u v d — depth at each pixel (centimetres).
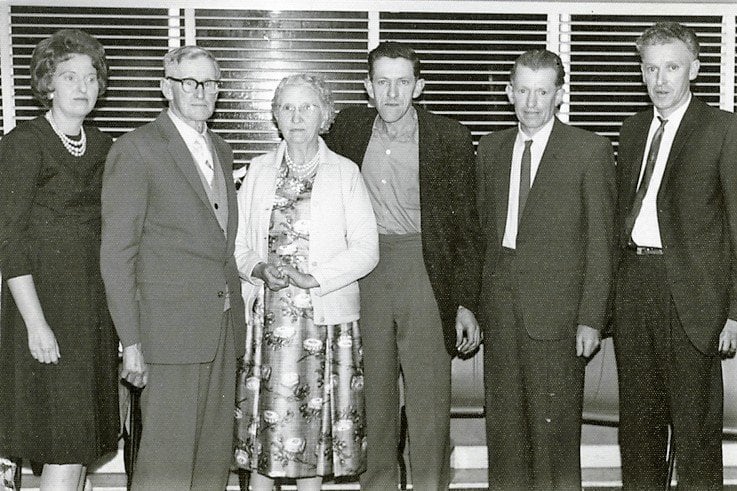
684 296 280
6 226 247
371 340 298
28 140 251
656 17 375
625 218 295
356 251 275
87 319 261
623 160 300
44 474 271
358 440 278
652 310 288
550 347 288
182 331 257
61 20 364
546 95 280
